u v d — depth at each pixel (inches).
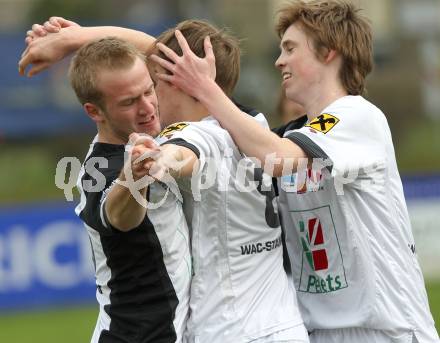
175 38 562.9
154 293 522.6
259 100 2763.3
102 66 507.2
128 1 3358.8
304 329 552.7
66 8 3324.3
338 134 555.5
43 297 1571.1
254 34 3796.8
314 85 593.0
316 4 591.5
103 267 531.8
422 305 589.0
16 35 2591.0
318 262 589.0
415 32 3390.7
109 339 528.7
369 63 601.6
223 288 538.9
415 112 2696.9
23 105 2593.5
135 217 489.1
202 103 534.6
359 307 575.5
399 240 583.2
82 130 2615.7
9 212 1549.0
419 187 1742.1
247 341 530.9
